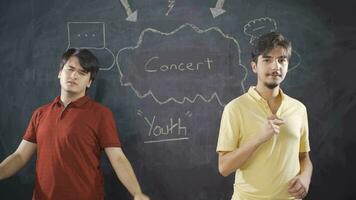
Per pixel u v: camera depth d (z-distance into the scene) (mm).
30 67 1689
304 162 1458
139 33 1708
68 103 1479
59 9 1685
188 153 1735
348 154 1763
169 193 1734
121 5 1700
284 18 1751
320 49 1761
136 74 1712
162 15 1713
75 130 1431
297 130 1369
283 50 1327
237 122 1368
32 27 1684
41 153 1446
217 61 1729
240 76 1734
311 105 1764
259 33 1741
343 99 1762
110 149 1477
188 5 1722
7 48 1683
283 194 1329
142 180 1729
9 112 1695
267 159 1326
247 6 1737
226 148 1361
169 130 1729
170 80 1723
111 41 1704
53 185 1412
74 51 1486
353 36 1760
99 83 1707
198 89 1729
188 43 1723
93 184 1454
